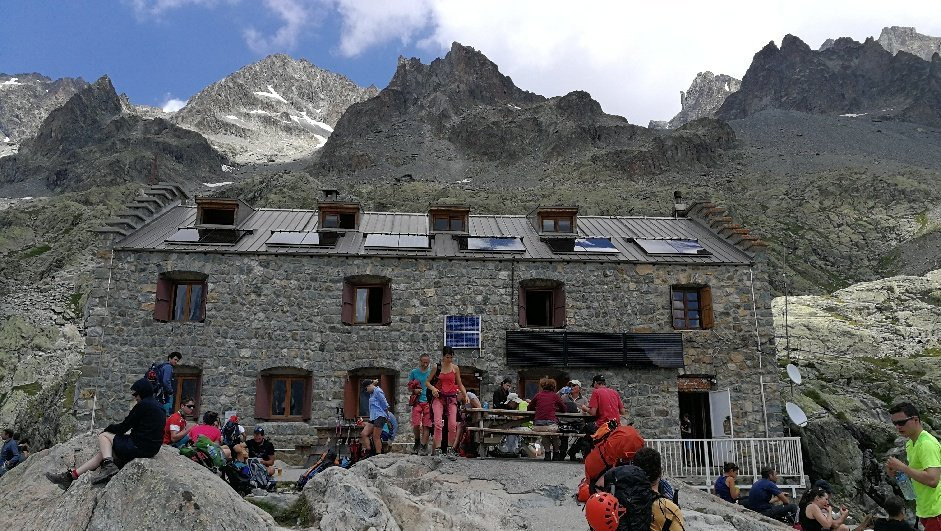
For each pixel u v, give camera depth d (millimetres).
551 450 17438
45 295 79625
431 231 29688
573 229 30422
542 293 28250
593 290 27438
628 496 8625
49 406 40531
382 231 30062
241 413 25344
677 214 35375
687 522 12312
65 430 37250
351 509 11602
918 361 40406
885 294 55281
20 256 94688
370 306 27547
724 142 184500
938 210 112062
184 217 30500
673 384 26625
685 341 27109
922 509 9695
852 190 125625
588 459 12000
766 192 129375
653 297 27516
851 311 51969
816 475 28641
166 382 16375
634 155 164875
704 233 31984
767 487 16266
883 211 116938
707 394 27469
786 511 15828
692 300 28109
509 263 27469
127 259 26328
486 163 191500
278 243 27391
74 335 69750
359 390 26469
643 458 9023
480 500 12812
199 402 25328
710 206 32969
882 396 35219
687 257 28312
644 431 26078
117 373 25312
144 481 10297
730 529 12273
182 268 26359
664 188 132750
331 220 29562
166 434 15703
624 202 113688
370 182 149375
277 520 12305
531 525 11961
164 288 26375
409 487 13742
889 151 188625
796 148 189750
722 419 26234
